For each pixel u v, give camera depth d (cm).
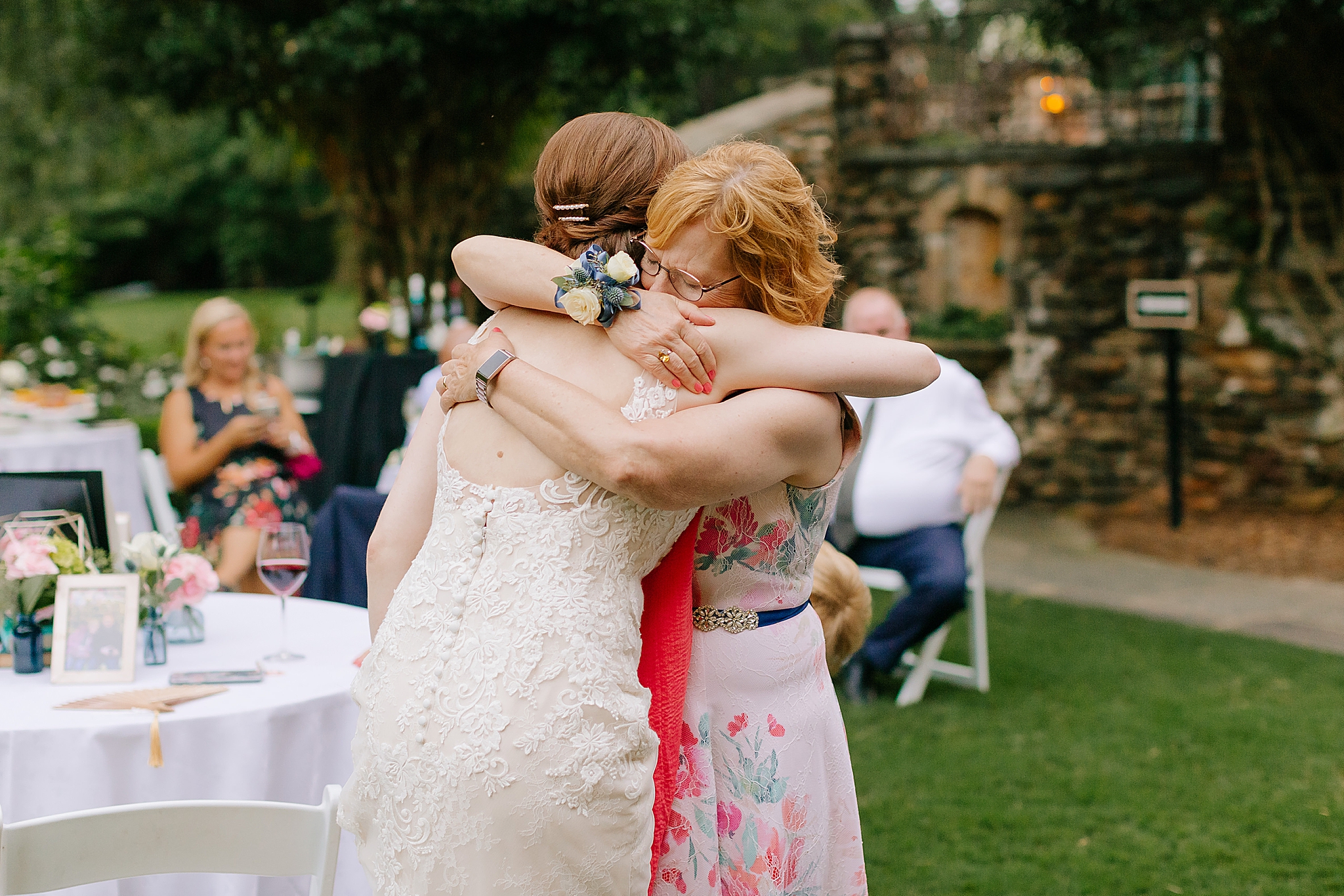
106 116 1294
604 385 148
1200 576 671
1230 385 810
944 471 456
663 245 155
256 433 426
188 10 798
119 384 911
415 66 782
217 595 292
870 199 907
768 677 165
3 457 471
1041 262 858
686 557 155
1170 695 461
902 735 421
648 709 146
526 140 980
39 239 1002
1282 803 357
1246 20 666
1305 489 792
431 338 721
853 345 152
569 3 752
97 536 249
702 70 838
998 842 334
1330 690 464
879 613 585
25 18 1082
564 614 139
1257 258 797
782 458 150
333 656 239
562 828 136
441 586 146
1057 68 882
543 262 155
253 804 160
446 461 154
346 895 218
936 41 910
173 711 201
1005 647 535
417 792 141
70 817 152
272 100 860
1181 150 809
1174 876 311
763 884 162
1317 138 765
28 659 225
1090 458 852
